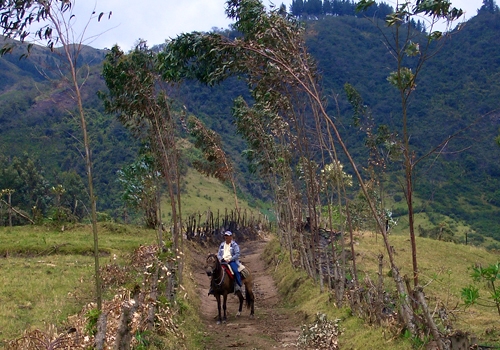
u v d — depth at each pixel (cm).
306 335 1178
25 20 815
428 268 2209
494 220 3647
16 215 4025
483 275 796
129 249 2539
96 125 6316
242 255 3678
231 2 1178
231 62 1120
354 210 2586
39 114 8125
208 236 4038
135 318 847
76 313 1209
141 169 2100
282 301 1927
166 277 1285
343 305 1334
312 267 1844
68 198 5153
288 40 1130
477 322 1184
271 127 2094
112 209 5247
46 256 2255
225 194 7188
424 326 866
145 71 1603
